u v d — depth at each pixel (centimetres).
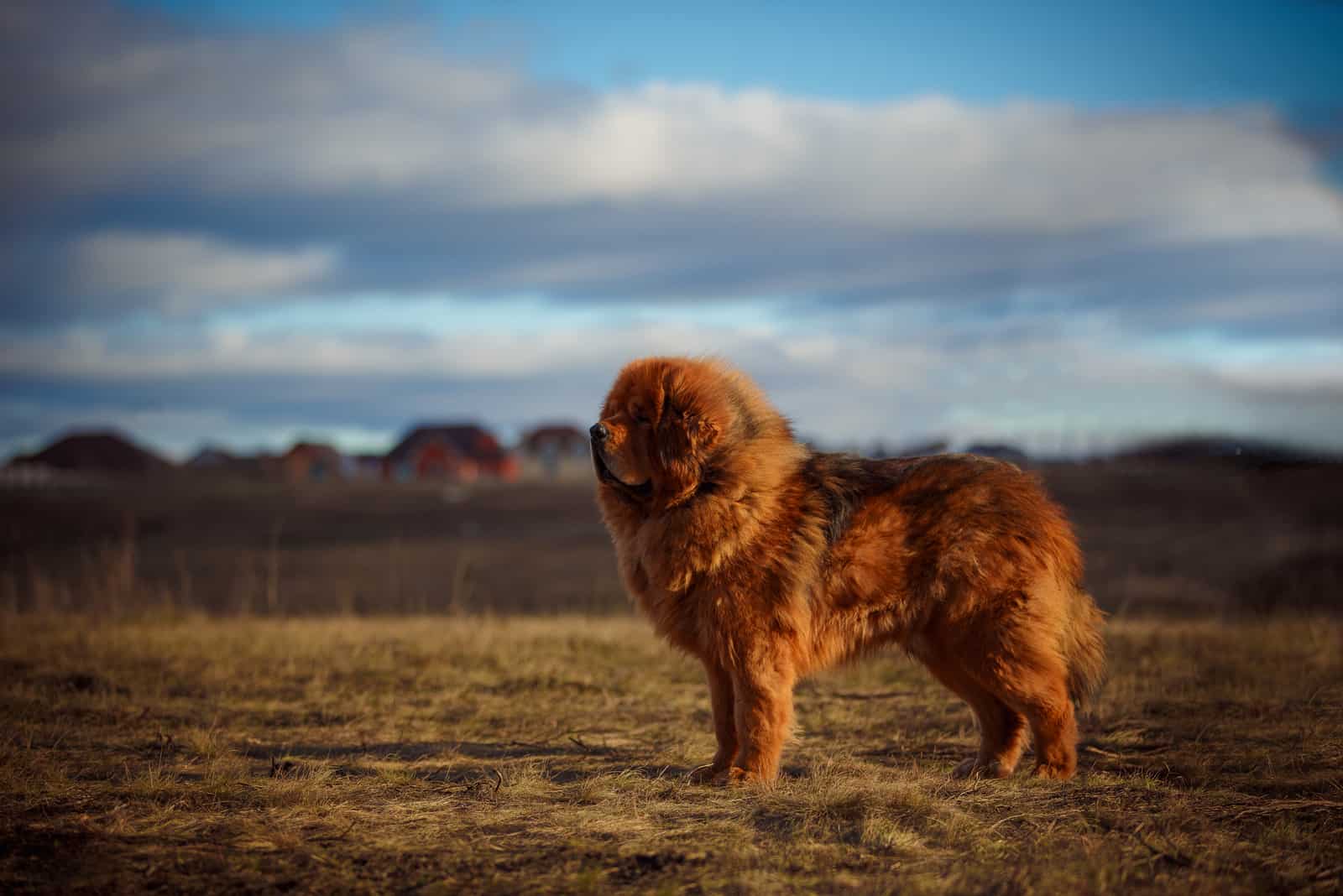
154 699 844
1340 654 981
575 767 638
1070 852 446
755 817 506
